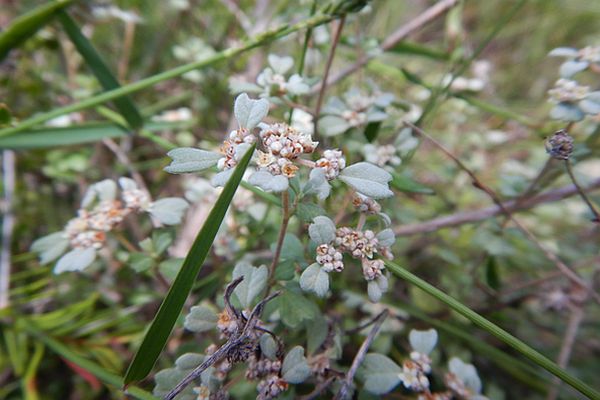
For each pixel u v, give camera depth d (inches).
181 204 4.1
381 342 4.9
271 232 5.0
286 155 2.8
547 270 6.7
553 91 4.1
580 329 6.4
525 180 5.2
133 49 8.7
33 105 7.1
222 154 2.9
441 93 5.7
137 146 7.8
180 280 3.0
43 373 5.6
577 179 4.9
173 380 3.3
